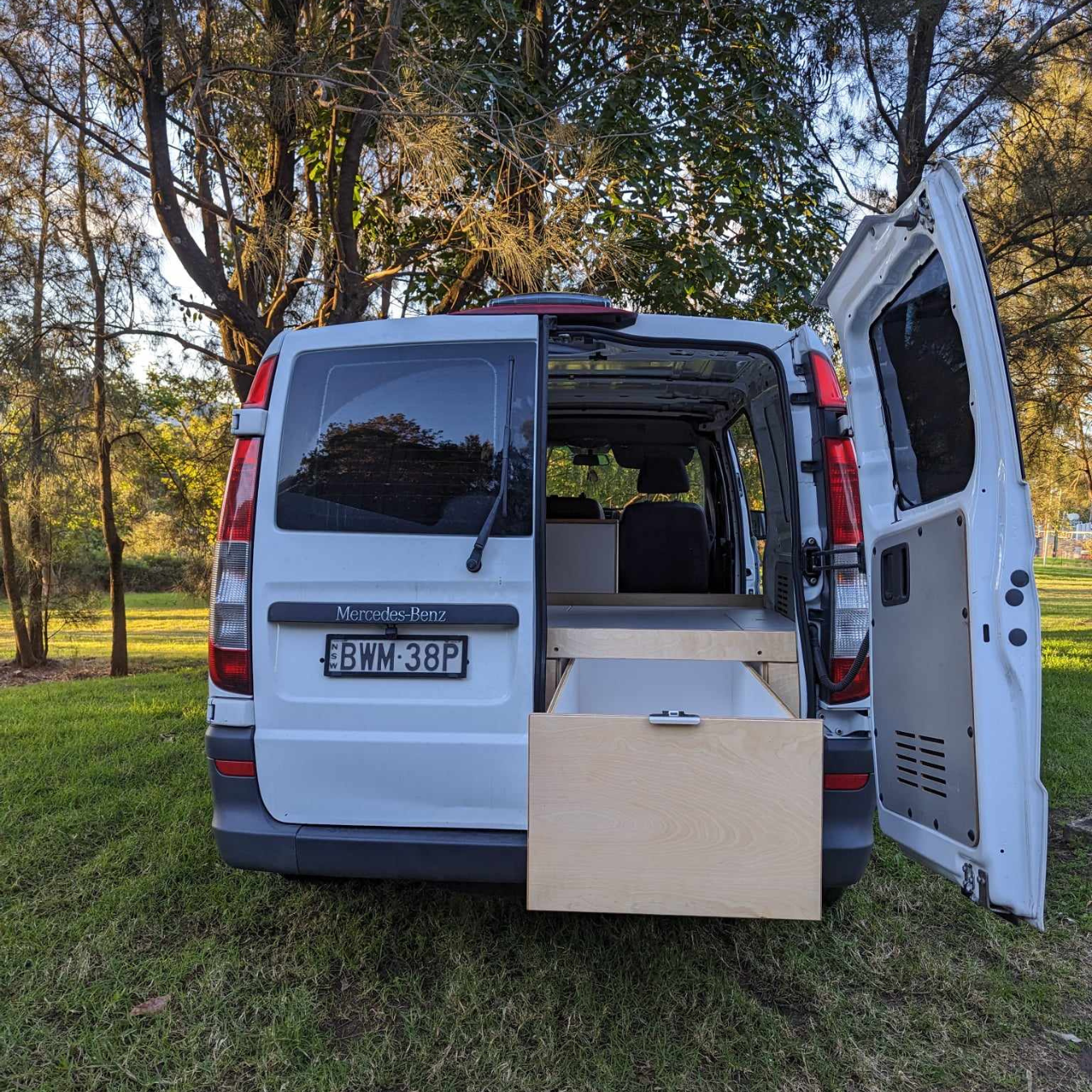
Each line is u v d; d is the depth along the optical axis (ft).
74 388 22.65
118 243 21.29
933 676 8.18
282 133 17.48
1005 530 7.29
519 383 8.47
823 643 8.29
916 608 8.51
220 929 9.98
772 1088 7.48
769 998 8.92
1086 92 22.29
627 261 17.30
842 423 8.41
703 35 22.21
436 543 8.19
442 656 8.16
